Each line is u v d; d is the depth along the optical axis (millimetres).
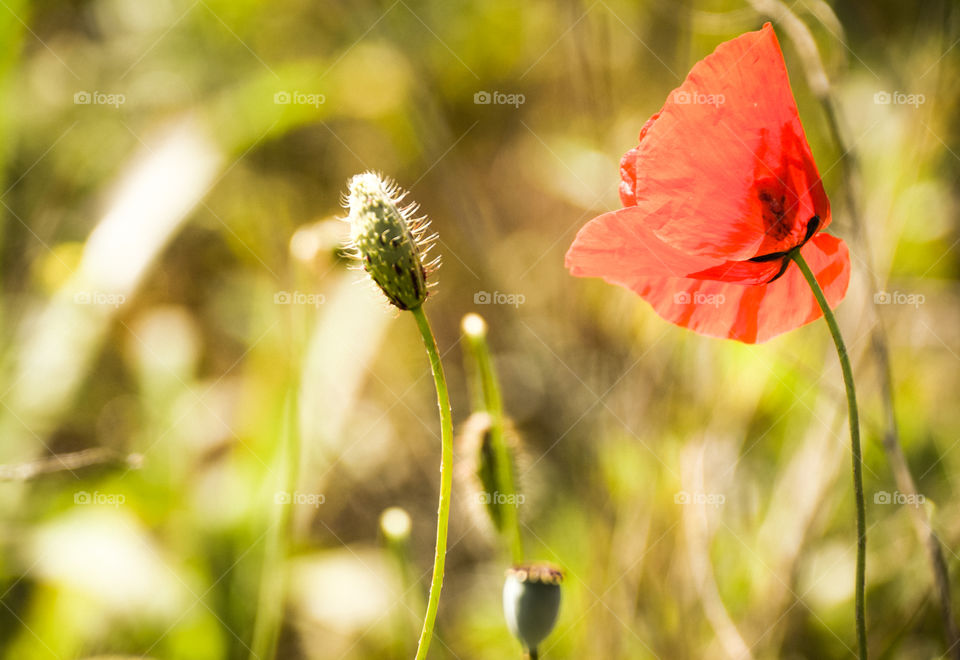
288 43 1266
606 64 988
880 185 828
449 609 943
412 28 1211
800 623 798
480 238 1031
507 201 1237
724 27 925
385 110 1213
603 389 897
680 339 850
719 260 660
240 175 1192
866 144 875
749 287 672
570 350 980
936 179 900
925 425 877
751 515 835
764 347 821
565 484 951
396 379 1126
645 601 819
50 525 821
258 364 954
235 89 1166
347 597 879
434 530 1033
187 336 992
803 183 657
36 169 1065
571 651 816
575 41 1009
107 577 809
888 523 831
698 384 849
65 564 810
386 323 922
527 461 742
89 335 896
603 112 1012
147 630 806
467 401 1135
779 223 657
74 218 1075
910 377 894
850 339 812
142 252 929
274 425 825
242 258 1175
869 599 817
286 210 1197
